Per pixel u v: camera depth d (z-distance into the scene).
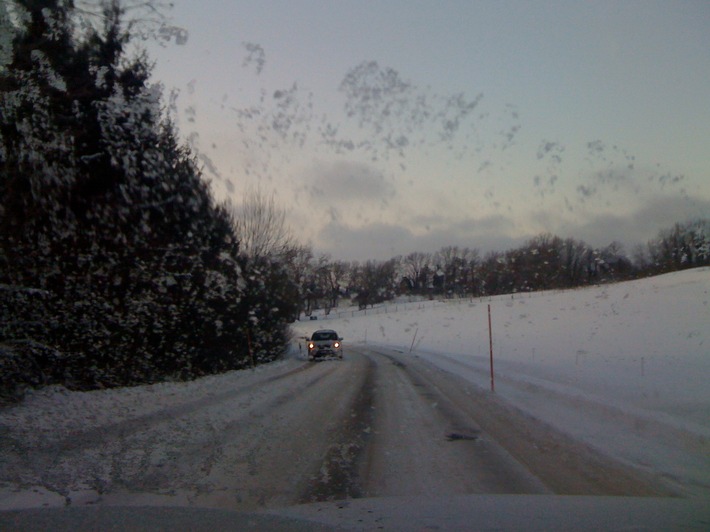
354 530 4.54
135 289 15.73
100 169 13.47
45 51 10.80
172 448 8.13
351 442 8.77
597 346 25.22
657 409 11.02
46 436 8.72
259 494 6.07
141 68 14.18
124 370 16.45
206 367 21.78
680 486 6.29
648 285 43.66
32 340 12.60
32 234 12.39
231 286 20.95
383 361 27.62
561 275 49.25
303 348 41.94
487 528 4.62
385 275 54.12
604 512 5.15
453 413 11.71
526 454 7.96
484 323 39.78
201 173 18.38
